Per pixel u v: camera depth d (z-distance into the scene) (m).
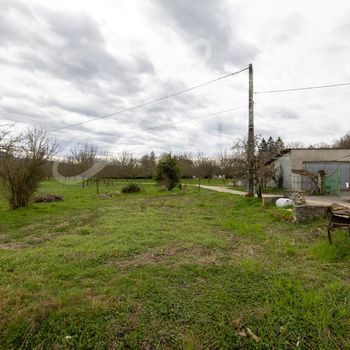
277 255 4.60
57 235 6.25
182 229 6.50
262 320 2.67
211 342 2.42
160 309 2.86
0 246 5.41
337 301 2.99
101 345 2.40
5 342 2.47
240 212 9.04
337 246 4.71
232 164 16.41
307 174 13.53
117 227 6.74
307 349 2.35
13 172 10.37
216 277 3.64
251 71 11.88
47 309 2.83
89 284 3.46
